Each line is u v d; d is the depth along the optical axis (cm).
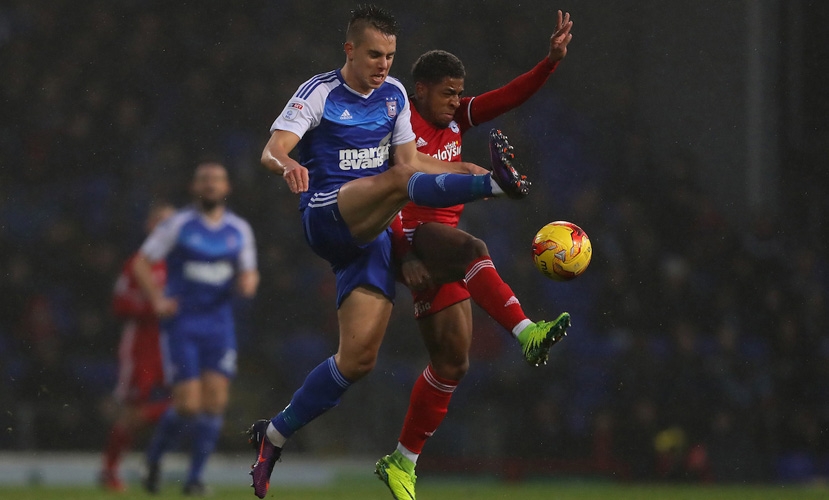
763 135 5006
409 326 4656
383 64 1638
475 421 4412
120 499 2542
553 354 4591
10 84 5603
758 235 4969
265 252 5025
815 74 4953
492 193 1470
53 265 4881
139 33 5822
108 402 4425
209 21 5878
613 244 4981
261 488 1752
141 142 5538
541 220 5322
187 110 5659
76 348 4622
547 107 5634
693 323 4766
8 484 3562
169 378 3012
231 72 5772
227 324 3095
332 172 1675
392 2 5956
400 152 1723
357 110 1678
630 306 4781
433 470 4234
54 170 5403
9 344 4528
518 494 2927
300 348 4678
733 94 5053
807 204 5009
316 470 3950
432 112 1823
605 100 5491
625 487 3703
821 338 4669
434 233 1709
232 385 4509
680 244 5081
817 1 4934
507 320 1573
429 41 5859
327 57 5878
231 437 4347
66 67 5712
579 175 5450
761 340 4709
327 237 1656
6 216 5166
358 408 4375
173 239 3077
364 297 1672
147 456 3023
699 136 5172
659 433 4328
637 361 4434
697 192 5144
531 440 4381
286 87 5778
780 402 4450
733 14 4994
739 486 3950
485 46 5906
